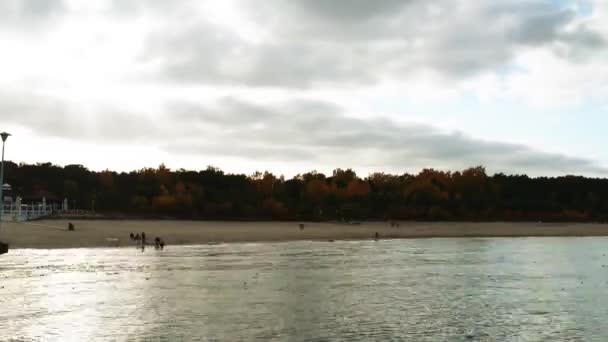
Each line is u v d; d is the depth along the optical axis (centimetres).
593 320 2416
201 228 11281
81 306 2602
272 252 6631
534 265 5056
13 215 9781
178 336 2012
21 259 5134
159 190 17062
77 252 6147
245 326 2195
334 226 13688
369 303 2802
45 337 1977
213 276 3938
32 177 17012
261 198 17925
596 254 6544
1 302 2680
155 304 2688
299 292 3172
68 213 13000
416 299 2955
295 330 2138
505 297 3059
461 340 2033
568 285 3606
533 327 2267
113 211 15325
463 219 17950
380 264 5078
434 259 5712
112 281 3559
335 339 2006
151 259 5375
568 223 17175
